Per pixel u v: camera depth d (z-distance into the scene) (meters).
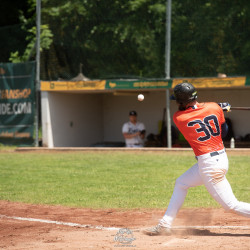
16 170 37.72
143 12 54.47
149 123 64.25
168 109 51.16
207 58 52.22
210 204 24.39
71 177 33.88
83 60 56.34
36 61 55.47
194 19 52.88
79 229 19.48
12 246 16.56
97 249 15.63
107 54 55.78
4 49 64.19
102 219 21.53
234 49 51.41
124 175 34.06
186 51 52.91
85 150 51.56
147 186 29.62
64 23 56.47
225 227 19.42
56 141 58.12
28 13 82.69
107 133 68.00
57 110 58.28
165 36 53.75
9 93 56.88
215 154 16.81
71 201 25.78
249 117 57.59
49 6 56.22
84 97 63.97
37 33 55.06
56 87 55.31
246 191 27.11
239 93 57.97
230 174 33.09
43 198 26.72
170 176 33.19
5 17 79.19
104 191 28.34
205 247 15.59
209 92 59.91
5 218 22.00
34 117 55.56
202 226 19.70
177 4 53.41
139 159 43.06
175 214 18.02
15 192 28.59
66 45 56.56
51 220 21.45
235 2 51.62
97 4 55.72
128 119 66.25
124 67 55.09
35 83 55.72
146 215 22.19
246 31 51.16
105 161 42.28
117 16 55.38
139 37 54.53
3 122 57.31
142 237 17.62
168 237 17.58
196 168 17.61
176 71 53.03
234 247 15.52
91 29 56.16
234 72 51.25
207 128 16.89
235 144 54.91
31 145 55.81
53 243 16.83
